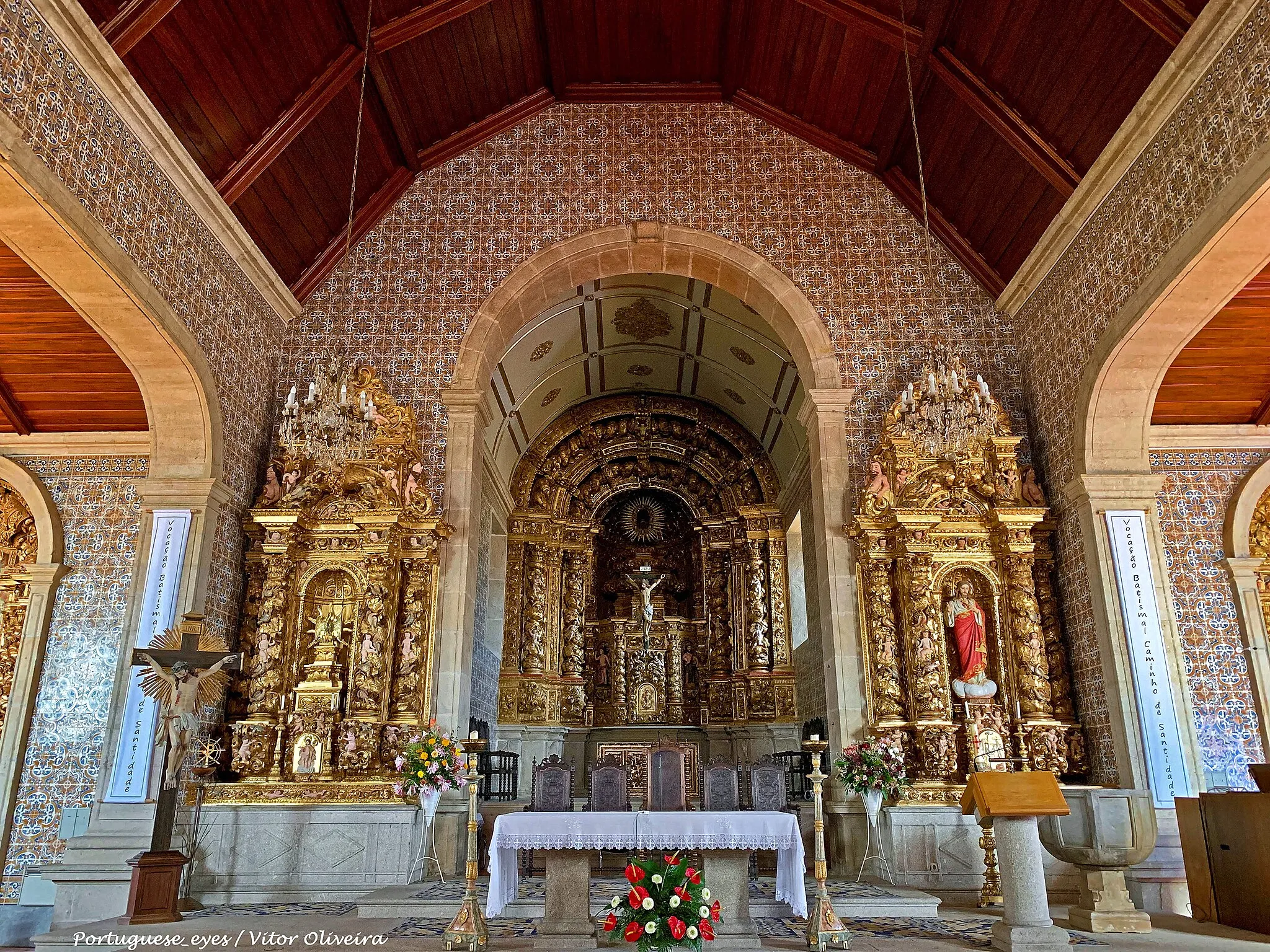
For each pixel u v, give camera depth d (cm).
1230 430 1338
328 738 1245
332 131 1319
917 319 1474
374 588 1295
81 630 1292
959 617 1308
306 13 1134
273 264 1403
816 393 1426
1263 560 1283
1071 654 1290
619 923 646
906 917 998
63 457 1373
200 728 1191
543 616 2048
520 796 1892
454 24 1311
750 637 2045
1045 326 1355
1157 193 1048
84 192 934
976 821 1193
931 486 1352
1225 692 1231
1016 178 1307
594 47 1500
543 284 1527
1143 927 911
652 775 974
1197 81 958
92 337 1199
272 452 1412
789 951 798
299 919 982
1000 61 1190
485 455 1759
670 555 2273
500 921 955
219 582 1262
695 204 1541
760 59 1474
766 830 841
